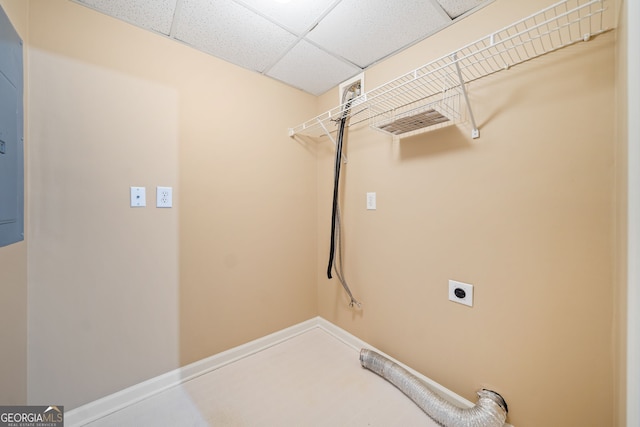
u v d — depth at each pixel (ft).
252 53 5.28
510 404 3.80
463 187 4.22
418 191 4.86
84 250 4.08
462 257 4.27
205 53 5.26
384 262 5.54
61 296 3.91
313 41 4.88
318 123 6.34
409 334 5.10
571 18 3.18
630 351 2.22
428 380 4.80
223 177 5.54
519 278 3.68
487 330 4.02
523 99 3.58
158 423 4.11
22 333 3.51
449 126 4.38
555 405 3.42
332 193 6.81
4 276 3.04
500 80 3.78
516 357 3.74
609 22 2.94
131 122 4.45
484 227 4.00
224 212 5.57
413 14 4.17
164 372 4.87
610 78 2.93
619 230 2.67
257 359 5.81
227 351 5.65
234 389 4.84
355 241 6.18
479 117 4.01
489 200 3.94
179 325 5.03
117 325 4.39
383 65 5.47
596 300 3.08
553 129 3.34
